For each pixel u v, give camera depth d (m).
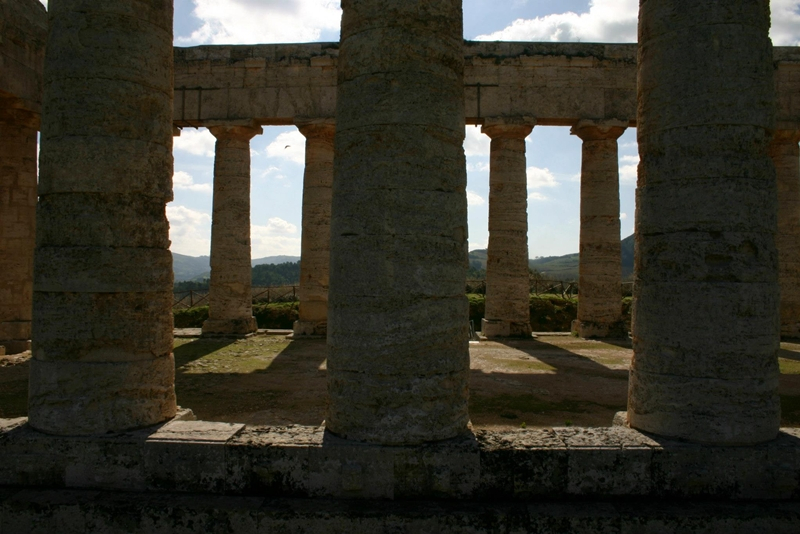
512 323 18.39
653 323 6.32
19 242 15.02
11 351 14.67
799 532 5.36
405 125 5.95
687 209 6.12
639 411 6.39
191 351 15.33
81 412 6.09
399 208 5.92
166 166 6.77
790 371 12.78
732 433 5.85
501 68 18.03
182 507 5.49
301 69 18.12
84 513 5.52
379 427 5.83
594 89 18.02
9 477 6.02
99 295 6.22
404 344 5.89
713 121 6.05
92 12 6.28
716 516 5.38
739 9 6.10
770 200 6.18
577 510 5.47
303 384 11.06
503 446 5.82
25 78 14.77
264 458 5.77
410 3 6.03
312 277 18.52
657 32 6.40
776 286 6.22
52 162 6.30
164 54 6.75
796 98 18.20
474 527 5.33
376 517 5.35
